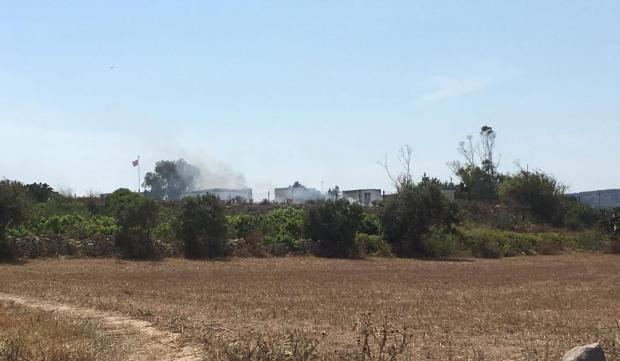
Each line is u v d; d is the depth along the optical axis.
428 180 66.69
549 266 47.41
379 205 63.38
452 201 62.66
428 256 58.16
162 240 48.06
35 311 18.56
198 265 41.53
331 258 52.28
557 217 90.62
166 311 19.81
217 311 20.31
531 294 27.45
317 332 16.16
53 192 66.88
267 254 51.41
